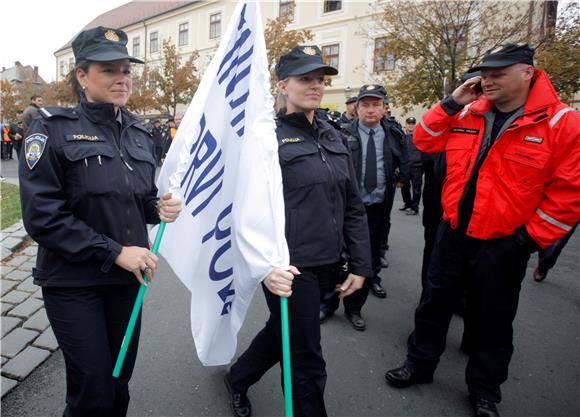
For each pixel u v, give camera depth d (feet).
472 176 7.09
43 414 7.00
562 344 9.95
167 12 101.09
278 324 6.02
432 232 10.97
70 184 5.04
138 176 5.54
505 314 7.02
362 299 10.52
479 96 7.22
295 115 6.23
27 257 14.32
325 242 6.09
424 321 7.91
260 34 5.30
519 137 6.54
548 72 37.65
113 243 5.00
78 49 5.28
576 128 6.15
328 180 6.15
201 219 6.19
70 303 5.09
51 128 5.01
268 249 4.97
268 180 5.04
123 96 5.47
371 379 8.34
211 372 8.32
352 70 68.23
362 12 65.98
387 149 11.37
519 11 41.78
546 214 6.39
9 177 32.99
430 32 41.93
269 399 7.62
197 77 82.74
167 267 14.10
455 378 8.45
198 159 5.91
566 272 15.26
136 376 8.13
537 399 7.88
